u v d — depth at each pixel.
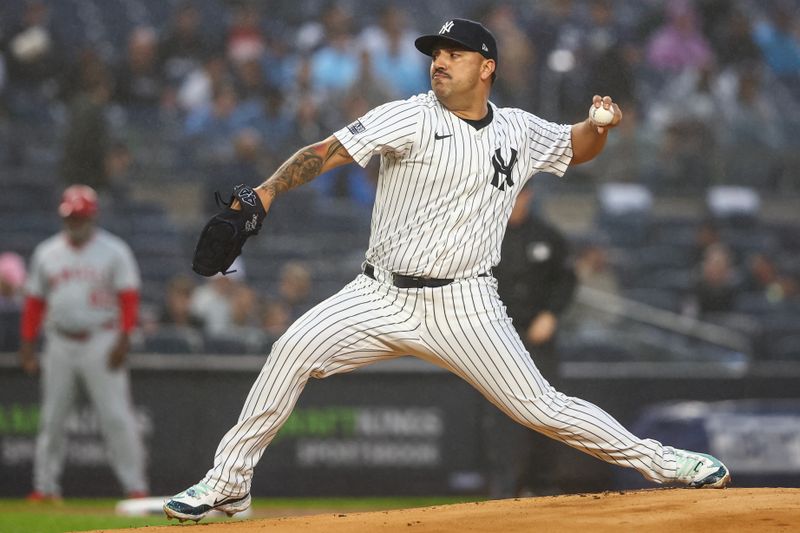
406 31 62.28
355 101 54.88
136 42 58.22
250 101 56.53
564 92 55.12
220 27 64.69
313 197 54.44
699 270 50.09
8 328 41.88
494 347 17.56
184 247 51.31
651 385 41.12
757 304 50.12
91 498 38.53
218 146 55.72
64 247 35.50
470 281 17.53
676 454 18.56
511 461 32.03
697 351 45.28
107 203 51.69
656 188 57.81
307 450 39.66
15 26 57.56
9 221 51.09
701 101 59.78
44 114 56.81
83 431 38.69
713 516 15.98
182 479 39.28
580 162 18.83
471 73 17.23
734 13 65.81
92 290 35.38
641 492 18.20
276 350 17.56
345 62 58.06
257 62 57.03
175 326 43.25
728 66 65.31
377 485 39.84
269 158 53.50
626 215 55.72
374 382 40.09
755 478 34.97
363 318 17.55
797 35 68.25
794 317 50.06
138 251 50.38
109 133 53.84
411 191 17.27
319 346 17.45
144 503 31.72
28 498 36.69
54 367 35.50
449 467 40.12
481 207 17.39
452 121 17.36
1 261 43.31
